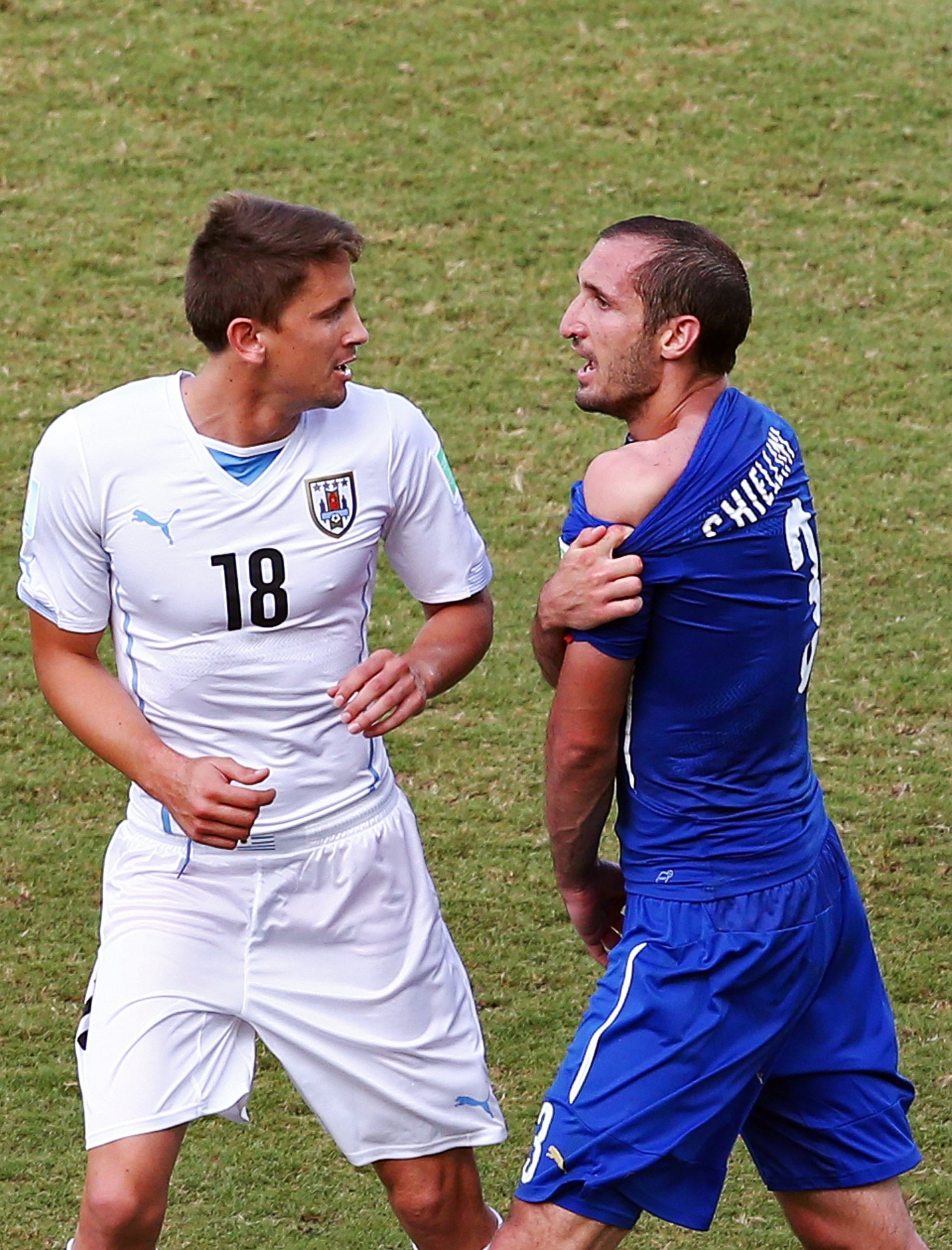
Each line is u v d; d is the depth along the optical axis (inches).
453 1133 530.3
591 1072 471.8
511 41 1871.3
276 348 472.1
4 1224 604.4
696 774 475.8
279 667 498.3
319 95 1761.8
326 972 515.5
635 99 1781.5
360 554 502.6
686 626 464.4
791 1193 510.9
